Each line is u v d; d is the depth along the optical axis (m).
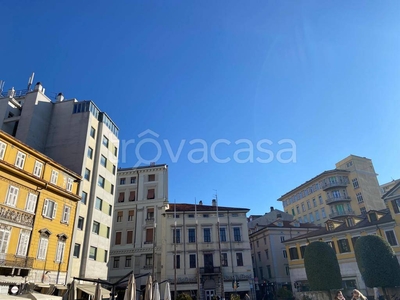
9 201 22.67
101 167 38.75
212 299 40.06
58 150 36.00
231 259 44.69
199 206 50.62
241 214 48.47
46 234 25.98
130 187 52.94
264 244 52.66
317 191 66.81
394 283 28.59
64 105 39.09
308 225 54.34
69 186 30.61
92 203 35.25
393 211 36.00
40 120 36.56
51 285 25.06
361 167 64.31
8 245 22.02
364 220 40.72
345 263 39.00
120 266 46.44
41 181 25.72
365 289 35.91
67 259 28.55
